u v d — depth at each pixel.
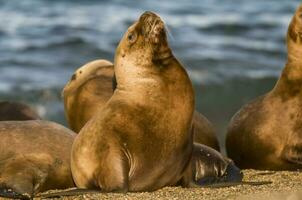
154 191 32.47
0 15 108.12
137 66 32.44
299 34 38.34
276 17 114.25
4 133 34.62
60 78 78.62
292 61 38.81
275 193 30.73
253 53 89.81
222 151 53.88
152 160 31.98
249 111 40.34
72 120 41.12
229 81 77.81
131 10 115.12
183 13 114.12
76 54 87.56
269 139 38.81
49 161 34.03
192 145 33.41
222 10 118.69
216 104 72.56
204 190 32.66
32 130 35.03
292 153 38.25
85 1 120.25
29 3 117.69
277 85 39.59
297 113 38.44
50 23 102.56
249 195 30.70
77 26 100.69
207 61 84.31
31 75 79.25
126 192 31.16
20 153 34.06
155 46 32.25
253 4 127.38
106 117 32.28
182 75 32.50
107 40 93.12
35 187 33.09
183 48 90.06
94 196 30.94
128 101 32.31
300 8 39.03
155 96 32.06
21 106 46.31
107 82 40.59
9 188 32.16
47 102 72.25
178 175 33.16
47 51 88.06
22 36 94.94
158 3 122.75
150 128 31.88
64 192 31.62
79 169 32.50
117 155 31.52
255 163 39.81
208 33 100.06
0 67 81.75
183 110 32.19
